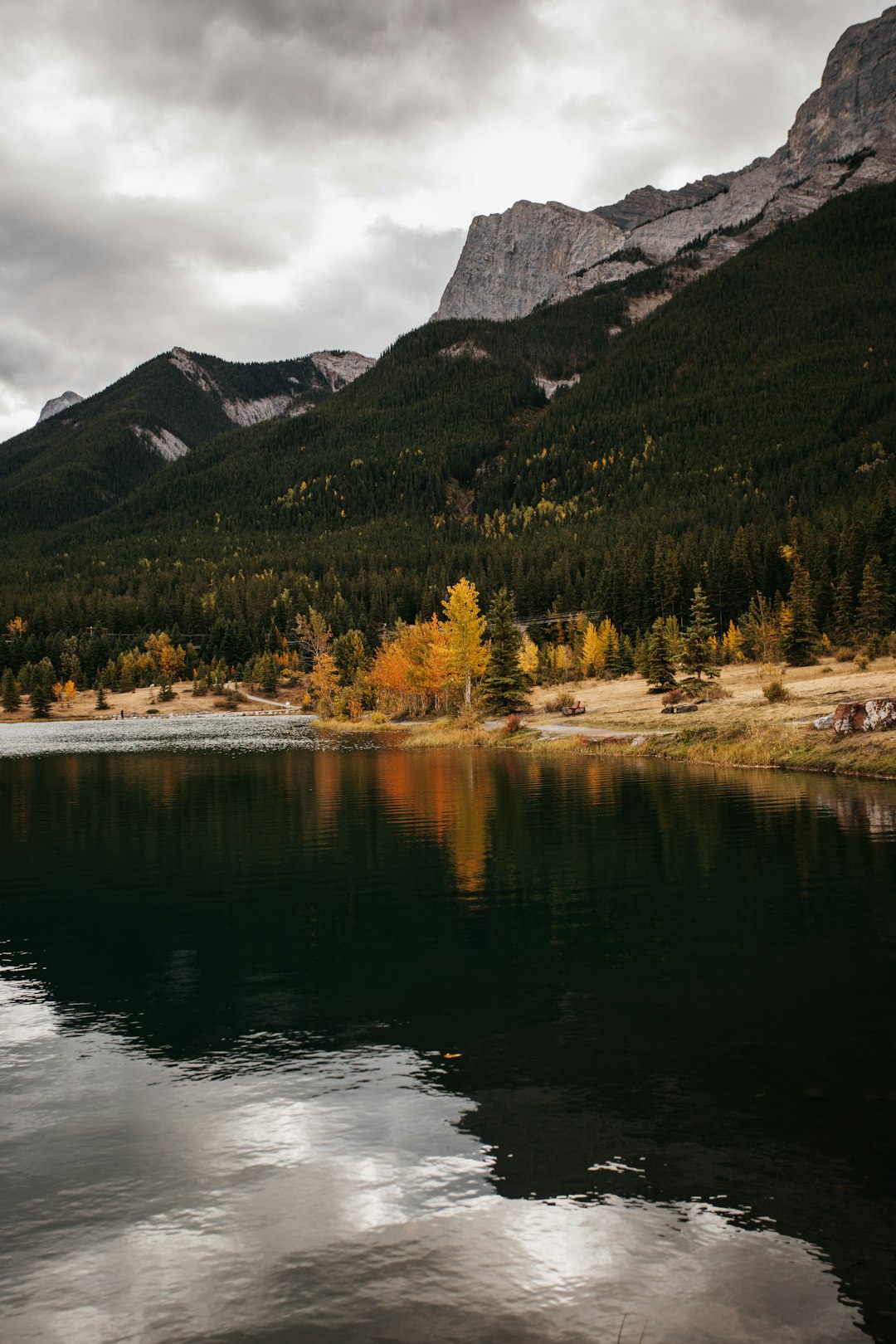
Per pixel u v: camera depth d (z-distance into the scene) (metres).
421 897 16.98
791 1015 10.18
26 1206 6.51
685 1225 6.09
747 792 31.17
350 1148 7.27
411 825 26.19
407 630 101.44
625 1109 7.84
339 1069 8.91
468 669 77.31
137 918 15.84
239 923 15.25
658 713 63.03
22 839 25.42
